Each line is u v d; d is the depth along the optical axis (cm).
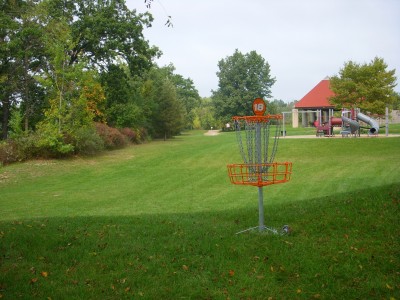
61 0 2953
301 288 421
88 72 2339
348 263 466
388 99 3147
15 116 2388
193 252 530
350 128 2833
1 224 684
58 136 2192
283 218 684
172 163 2164
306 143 2547
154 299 408
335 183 1366
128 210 1054
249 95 6862
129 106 3450
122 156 2491
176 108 4241
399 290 406
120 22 3142
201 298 411
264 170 594
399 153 2072
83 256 521
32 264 495
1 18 2505
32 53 2656
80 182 1625
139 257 516
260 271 465
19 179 1691
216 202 1138
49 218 771
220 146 2891
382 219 600
